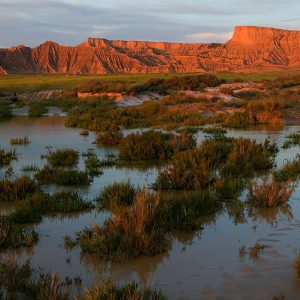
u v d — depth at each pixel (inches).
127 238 265.4
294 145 677.9
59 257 264.8
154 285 225.0
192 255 262.2
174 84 1863.9
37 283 218.2
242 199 380.5
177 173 428.1
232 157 513.3
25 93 1985.7
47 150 670.5
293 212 341.4
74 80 2758.4
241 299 208.2
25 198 394.6
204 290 218.1
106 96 1625.2
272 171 496.4
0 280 223.0
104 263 255.0
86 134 848.3
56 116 1277.1
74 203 358.0
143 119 1086.4
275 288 217.6
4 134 869.8
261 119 1002.1
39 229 315.6
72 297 214.2
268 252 262.8
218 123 1015.6
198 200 347.6
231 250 267.9
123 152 589.0
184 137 652.7
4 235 282.2
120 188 384.8
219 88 1775.3
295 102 1285.7
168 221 309.6
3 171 516.1
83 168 534.3
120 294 204.2
